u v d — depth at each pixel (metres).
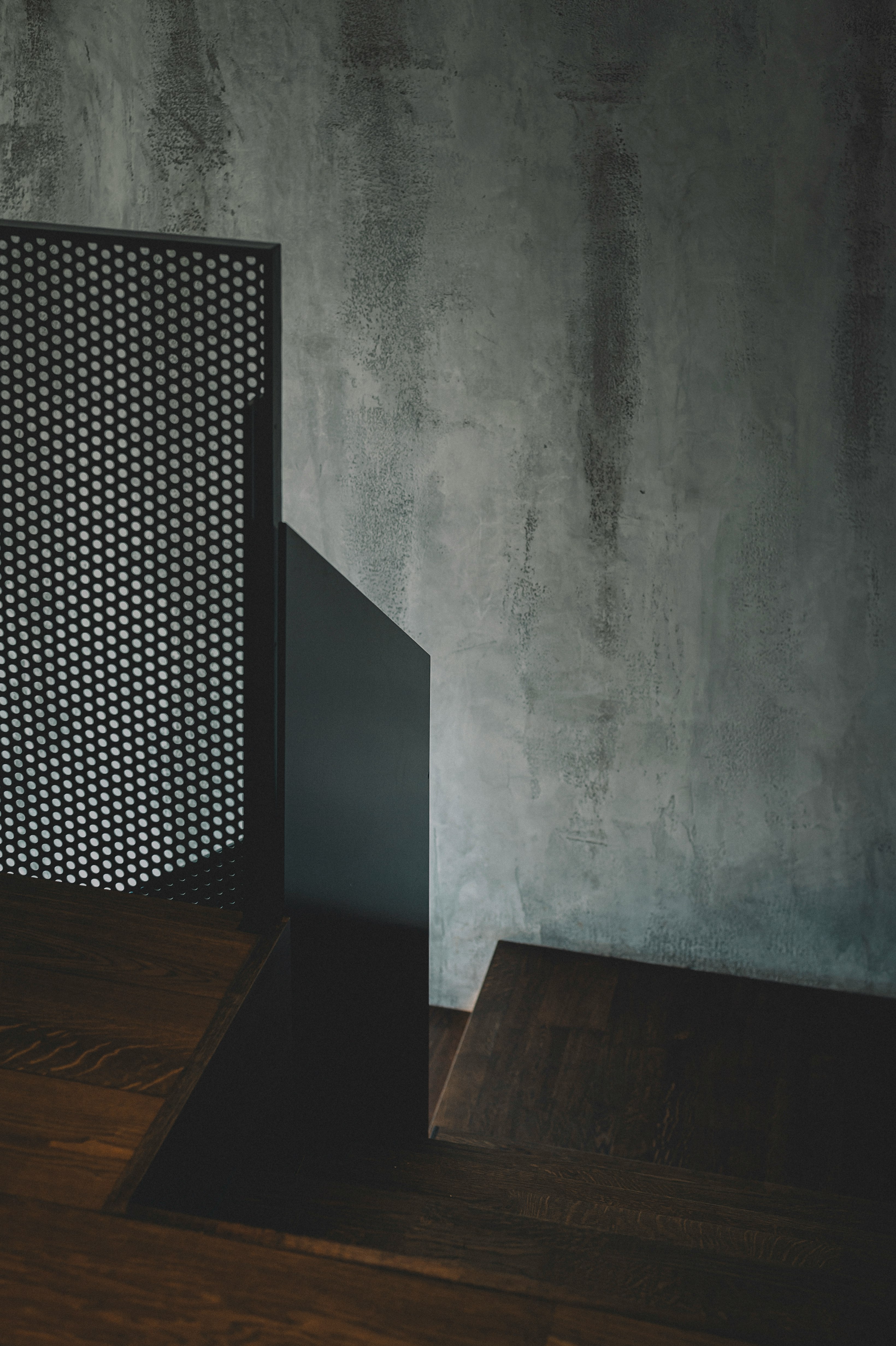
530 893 4.32
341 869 2.06
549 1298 1.25
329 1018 2.09
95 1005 1.67
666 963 4.28
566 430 3.75
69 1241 1.30
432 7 3.47
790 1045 3.92
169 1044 1.60
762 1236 2.26
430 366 3.79
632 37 3.36
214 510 1.81
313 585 1.80
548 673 4.02
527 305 3.66
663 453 3.69
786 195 3.38
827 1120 3.63
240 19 3.62
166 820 1.99
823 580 3.70
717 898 4.14
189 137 3.77
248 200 3.78
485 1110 3.71
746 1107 3.69
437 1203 2.10
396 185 3.65
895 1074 3.79
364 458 3.94
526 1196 2.29
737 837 4.05
